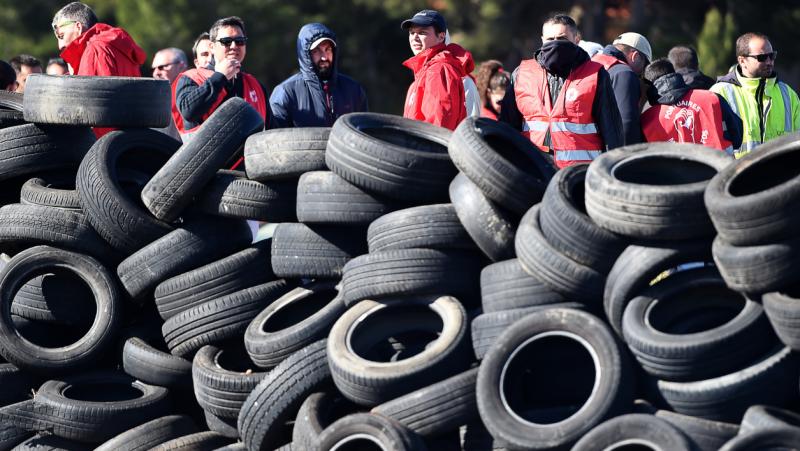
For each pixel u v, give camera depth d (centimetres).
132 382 2695
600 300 2225
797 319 1941
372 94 9175
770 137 3453
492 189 2323
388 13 8956
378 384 2200
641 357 2084
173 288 2614
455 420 2158
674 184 2353
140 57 3312
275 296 2605
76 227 2695
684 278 2162
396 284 2334
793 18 8300
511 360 2150
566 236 2205
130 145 2809
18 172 2838
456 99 2894
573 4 9269
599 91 2695
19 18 8819
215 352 2584
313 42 2981
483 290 2320
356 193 2478
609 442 1959
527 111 2795
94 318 2753
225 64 2994
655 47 8550
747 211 1980
